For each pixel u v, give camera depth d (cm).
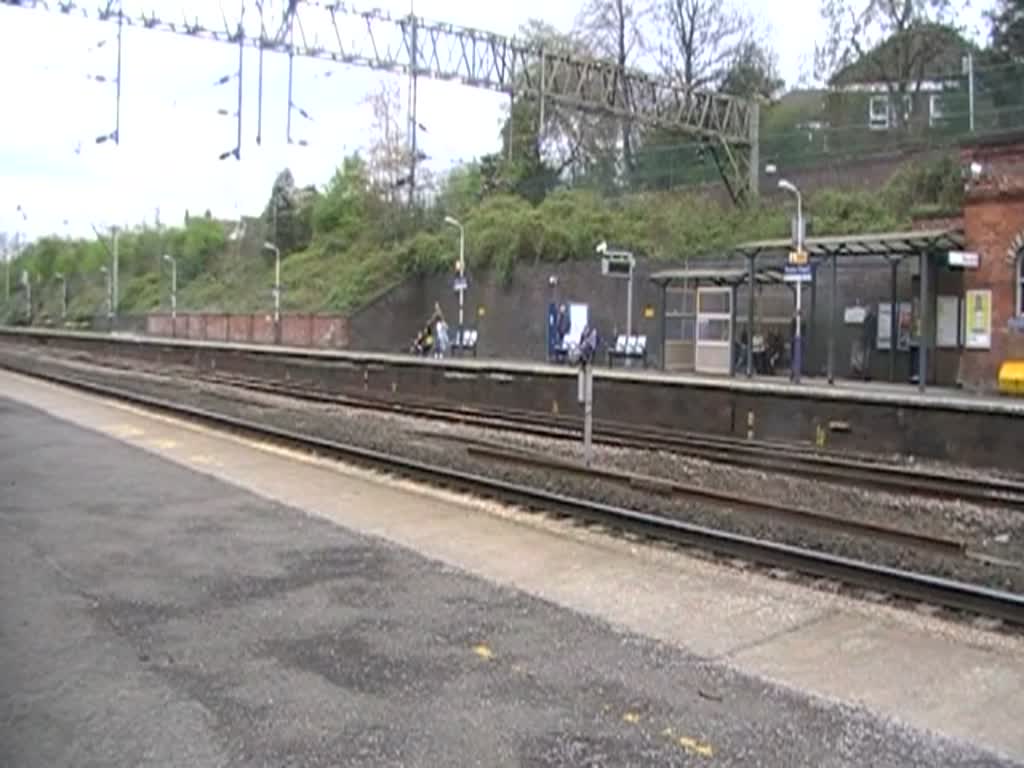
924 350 3244
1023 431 1620
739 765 532
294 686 628
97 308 10806
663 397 2225
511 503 1259
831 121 5878
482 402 2766
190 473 1450
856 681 666
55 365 4131
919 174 4462
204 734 555
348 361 3350
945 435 1723
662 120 5166
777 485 1520
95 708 588
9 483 1332
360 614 782
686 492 1335
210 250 10375
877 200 4638
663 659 694
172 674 645
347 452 1608
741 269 4028
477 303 5525
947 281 3506
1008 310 3183
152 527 1080
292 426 2138
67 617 758
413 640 722
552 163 6825
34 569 895
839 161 5081
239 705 596
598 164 6450
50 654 678
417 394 3023
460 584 879
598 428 2194
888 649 733
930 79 5503
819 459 1702
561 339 4847
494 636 735
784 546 970
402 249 6203
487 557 993
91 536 1030
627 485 1426
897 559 1020
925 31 5450
